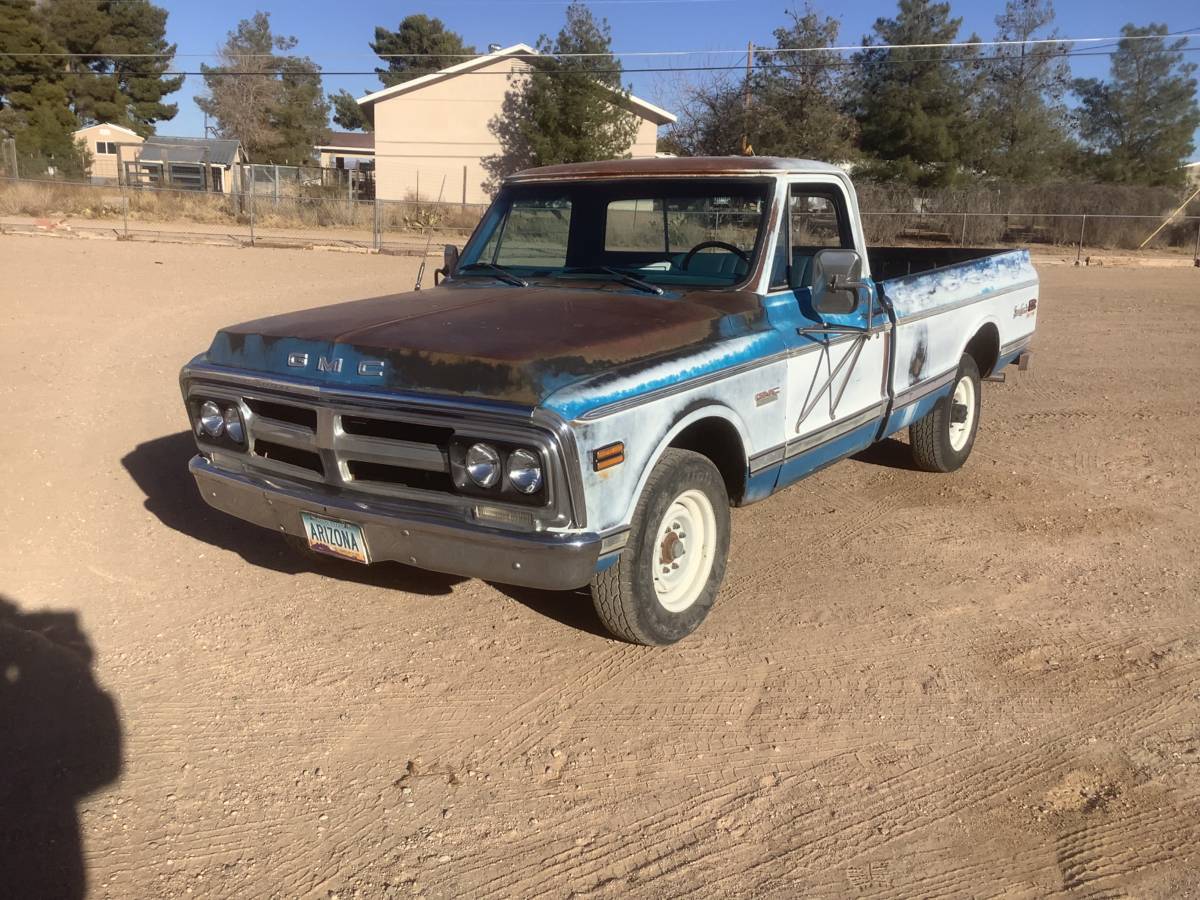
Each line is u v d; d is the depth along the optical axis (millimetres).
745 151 5430
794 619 4730
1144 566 5371
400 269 20547
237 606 4777
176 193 35125
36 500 6051
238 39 72250
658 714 3910
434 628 4602
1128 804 3365
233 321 12391
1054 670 4258
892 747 3699
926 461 6805
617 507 3719
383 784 3463
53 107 57281
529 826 3252
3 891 2920
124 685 4062
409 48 81438
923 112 43406
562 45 38500
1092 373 10922
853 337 5137
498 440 3471
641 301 4512
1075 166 50156
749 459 4477
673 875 3027
